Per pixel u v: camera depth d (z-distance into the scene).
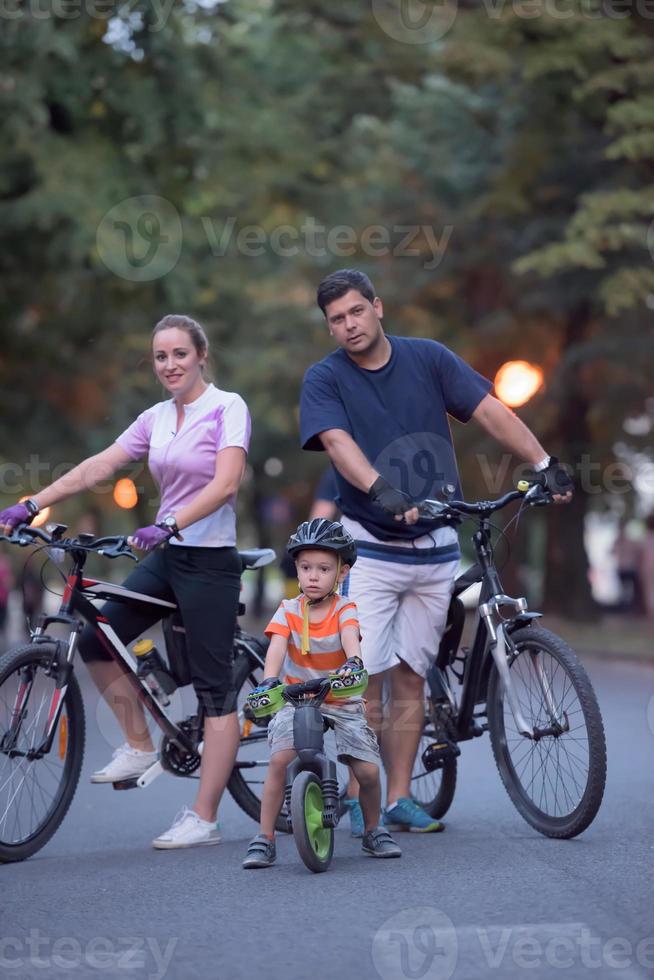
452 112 78.38
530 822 20.20
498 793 24.58
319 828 18.23
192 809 21.00
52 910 16.41
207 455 21.17
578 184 72.44
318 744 18.23
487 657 20.62
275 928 15.11
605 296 64.06
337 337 21.02
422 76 75.12
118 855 20.28
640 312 72.12
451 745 21.22
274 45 73.12
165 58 57.78
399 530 20.86
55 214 56.81
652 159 60.44
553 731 19.56
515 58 60.06
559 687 19.59
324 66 74.25
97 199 57.59
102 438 78.88
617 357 72.50
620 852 18.48
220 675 21.05
